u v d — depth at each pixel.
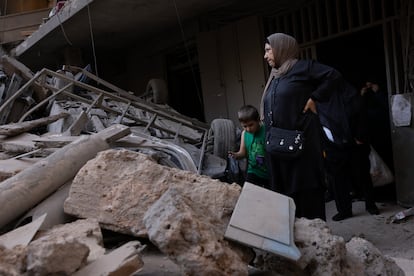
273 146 4.30
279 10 9.48
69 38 12.12
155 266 2.92
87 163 3.17
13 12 18.95
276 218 2.86
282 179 4.43
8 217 3.04
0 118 7.83
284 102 4.33
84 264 2.31
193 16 10.98
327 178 7.49
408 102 7.23
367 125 6.72
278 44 4.42
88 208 3.03
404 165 7.36
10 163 4.19
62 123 7.26
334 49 10.09
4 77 8.72
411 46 7.25
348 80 10.59
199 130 8.22
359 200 7.80
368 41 10.50
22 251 2.21
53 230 2.73
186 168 5.22
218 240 2.56
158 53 12.69
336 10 8.34
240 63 10.08
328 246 2.82
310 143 4.32
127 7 9.99
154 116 7.80
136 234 2.89
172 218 2.40
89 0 9.59
